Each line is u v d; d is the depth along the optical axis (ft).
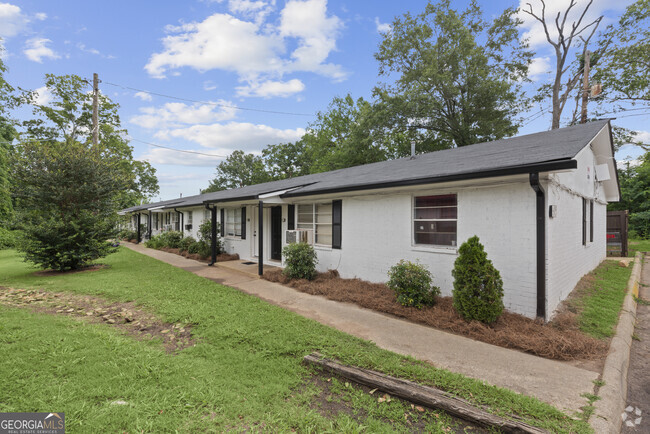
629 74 60.23
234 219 43.39
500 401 8.92
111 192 34.50
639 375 11.61
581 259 24.21
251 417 8.26
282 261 32.65
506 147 22.95
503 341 13.48
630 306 17.99
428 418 8.62
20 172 30.07
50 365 10.63
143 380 9.85
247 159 178.29
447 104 72.74
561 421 8.07
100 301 20.13
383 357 11.95
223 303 19.51
